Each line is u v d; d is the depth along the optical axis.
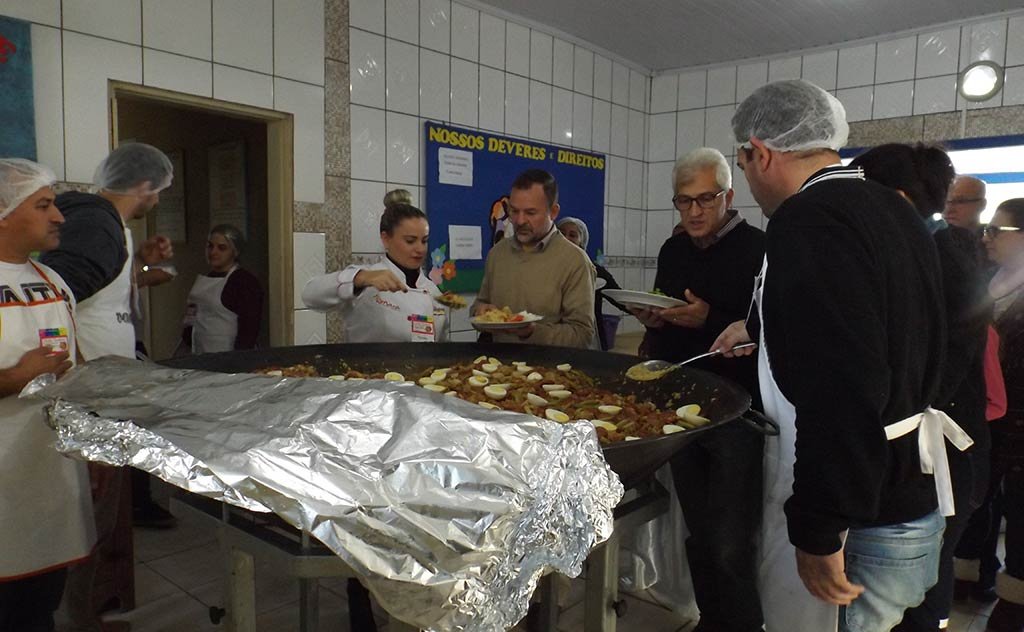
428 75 3.19
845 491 0.95
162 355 3.91
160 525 2.59
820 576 1.04
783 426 1.22
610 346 3.16
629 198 4.45
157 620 1.94
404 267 2.15
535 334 1.98
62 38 2.13
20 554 1.41
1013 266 1.98
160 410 0.95
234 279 2.84
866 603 1.14
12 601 1.47
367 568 0.70
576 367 1.80
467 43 3.34
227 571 1.21
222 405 0.94
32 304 1.41
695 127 4.34
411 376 1.78
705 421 1.30
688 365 1.90
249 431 0.85
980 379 1.38
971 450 1.36
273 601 2.07
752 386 1.80
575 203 4.03
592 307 2.08
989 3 3.18
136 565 2.27
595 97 4.07
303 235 2.82
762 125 1.18
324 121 2.83
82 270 1.58
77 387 1.07
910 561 1.11
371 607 1.95
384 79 3.02
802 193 1.06
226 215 3.44
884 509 1.10
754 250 1.84
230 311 2.83
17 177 1.33
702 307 1.80
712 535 1.56
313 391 0.96
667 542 2.02
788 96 1.16
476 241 3.47
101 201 1.68
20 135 2.05
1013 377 1.91
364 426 0.86
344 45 2.87
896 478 1.08
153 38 2.32
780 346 1.07
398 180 3.13
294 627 1.93
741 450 1.49
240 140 3.30
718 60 4.16
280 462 0.78
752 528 1.52
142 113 3.73
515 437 0.85
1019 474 1.88
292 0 2.68
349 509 0.72
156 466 0.81
